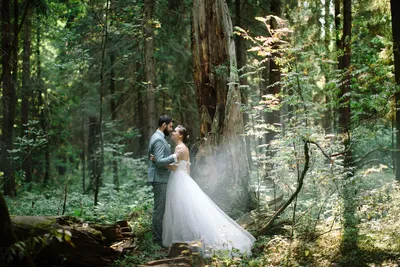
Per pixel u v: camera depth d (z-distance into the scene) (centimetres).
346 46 979
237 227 667
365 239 592
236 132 823
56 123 2089
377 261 528
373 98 777
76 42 1237
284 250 602
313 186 755
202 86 839
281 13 1135
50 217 554
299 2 1159
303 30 1138
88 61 1338
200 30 839
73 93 1825
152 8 1261
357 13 1102
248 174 838
